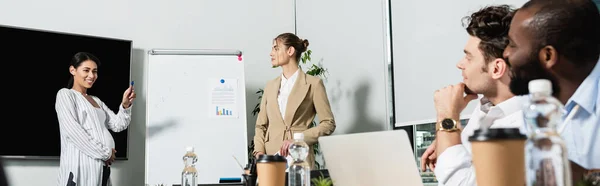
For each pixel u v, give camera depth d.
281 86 4.07
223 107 4.74
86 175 4.14
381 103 4.31
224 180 4.59
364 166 1.43
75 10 4.82
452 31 3.56
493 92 2.02
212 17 5.37
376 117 4.37
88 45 4.72
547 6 2.16
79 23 4.82
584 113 2.10
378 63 4.36
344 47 4.84
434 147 1.87
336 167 1.52
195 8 5.30
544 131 0.74
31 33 4.50
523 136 0.81
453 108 1.62
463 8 3.46
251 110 5.40
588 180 1.05
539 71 2.11
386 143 1.38
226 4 5.44
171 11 5.20
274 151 3.96
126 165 4.85
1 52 4.38
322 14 5.21
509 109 1.96
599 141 2.05
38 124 4.44
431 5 3.77
